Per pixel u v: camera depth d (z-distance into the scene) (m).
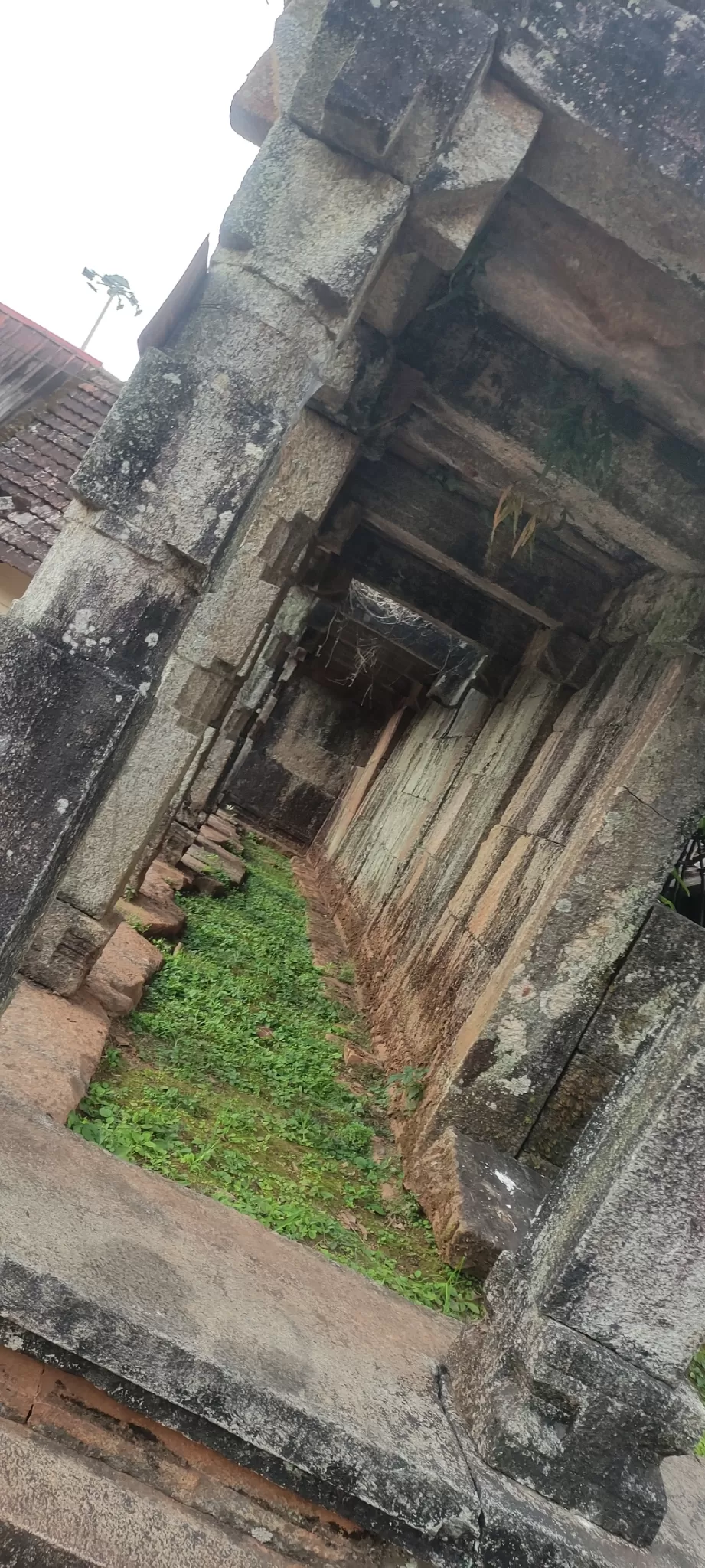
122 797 5.31
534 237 4.25
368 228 3.37
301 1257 3.39
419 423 5.97
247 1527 2.52
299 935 11.39
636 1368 2.68
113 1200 3.06
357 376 5.31
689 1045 2.69
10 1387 2.50
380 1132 6.21
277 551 6.52
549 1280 2.74
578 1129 5.66
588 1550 2.56
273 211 3.37
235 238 3.37
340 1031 8.08
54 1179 3.01
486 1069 5.65
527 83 3.37
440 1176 5.22
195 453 3.08
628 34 3.33
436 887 9.24
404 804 13.50
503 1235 4.71
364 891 13.50
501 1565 2.51
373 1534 2.58
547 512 6.09
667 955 5.62
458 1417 2.81
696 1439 2.67
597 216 3.77
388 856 12.92
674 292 4.14
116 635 3.03
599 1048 5.64
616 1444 2.68
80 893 5.24
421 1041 7.10
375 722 22.47
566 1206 2.87
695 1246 2.63
